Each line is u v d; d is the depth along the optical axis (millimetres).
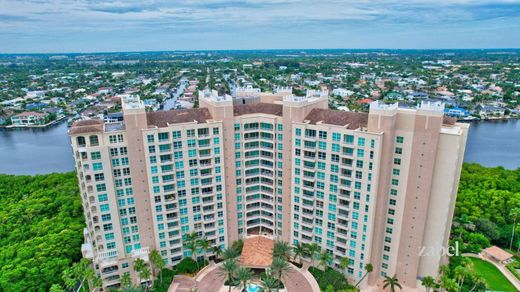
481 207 143875
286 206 114938
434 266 101750
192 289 103375
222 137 106688
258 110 115188
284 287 103125
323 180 102500
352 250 103125
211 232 114688
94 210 98188
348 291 98812
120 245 104125
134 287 87688
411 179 93625
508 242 127625
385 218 100688
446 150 89938
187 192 107562
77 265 104812
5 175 188875
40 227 137000
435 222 97312
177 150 102312
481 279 99562
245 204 119688
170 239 109375
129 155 97812
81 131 92375
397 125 91312
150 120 102250
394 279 97000
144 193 103250
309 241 112000
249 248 116625
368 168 92562
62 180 181625
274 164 113938
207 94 120375
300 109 101562
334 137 96062
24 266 110625
